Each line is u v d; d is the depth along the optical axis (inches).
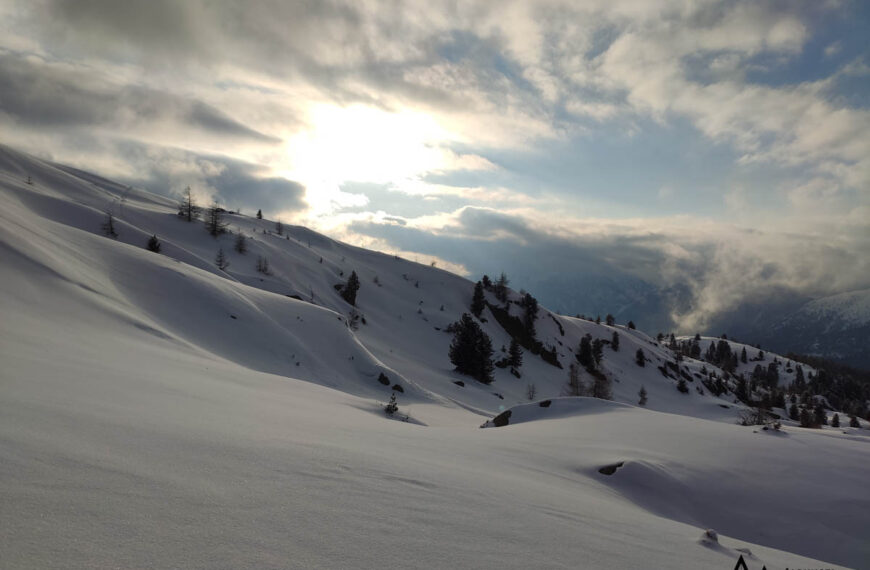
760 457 450.6
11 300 614.9
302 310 1683.1
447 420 1178.6
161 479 137.7
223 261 3363.7
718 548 197.8
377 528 131.3
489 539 139.7
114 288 1068.5
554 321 5782.5
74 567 85.0
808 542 326.3
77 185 4618.6
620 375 5403.5
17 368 286.8
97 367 370.0
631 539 177.9
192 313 1232.8
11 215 1078.4
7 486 111.1
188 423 227.1
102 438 168.1
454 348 3038.9
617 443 486.3
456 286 5639.8
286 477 162.1
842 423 4763.8
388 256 6378.0
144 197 6048.2
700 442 500.7
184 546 100.7
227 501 130.8
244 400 388.8
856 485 392.2
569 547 148.2
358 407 716.0
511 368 3991.1
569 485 317.1
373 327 3676.2
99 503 113.3
